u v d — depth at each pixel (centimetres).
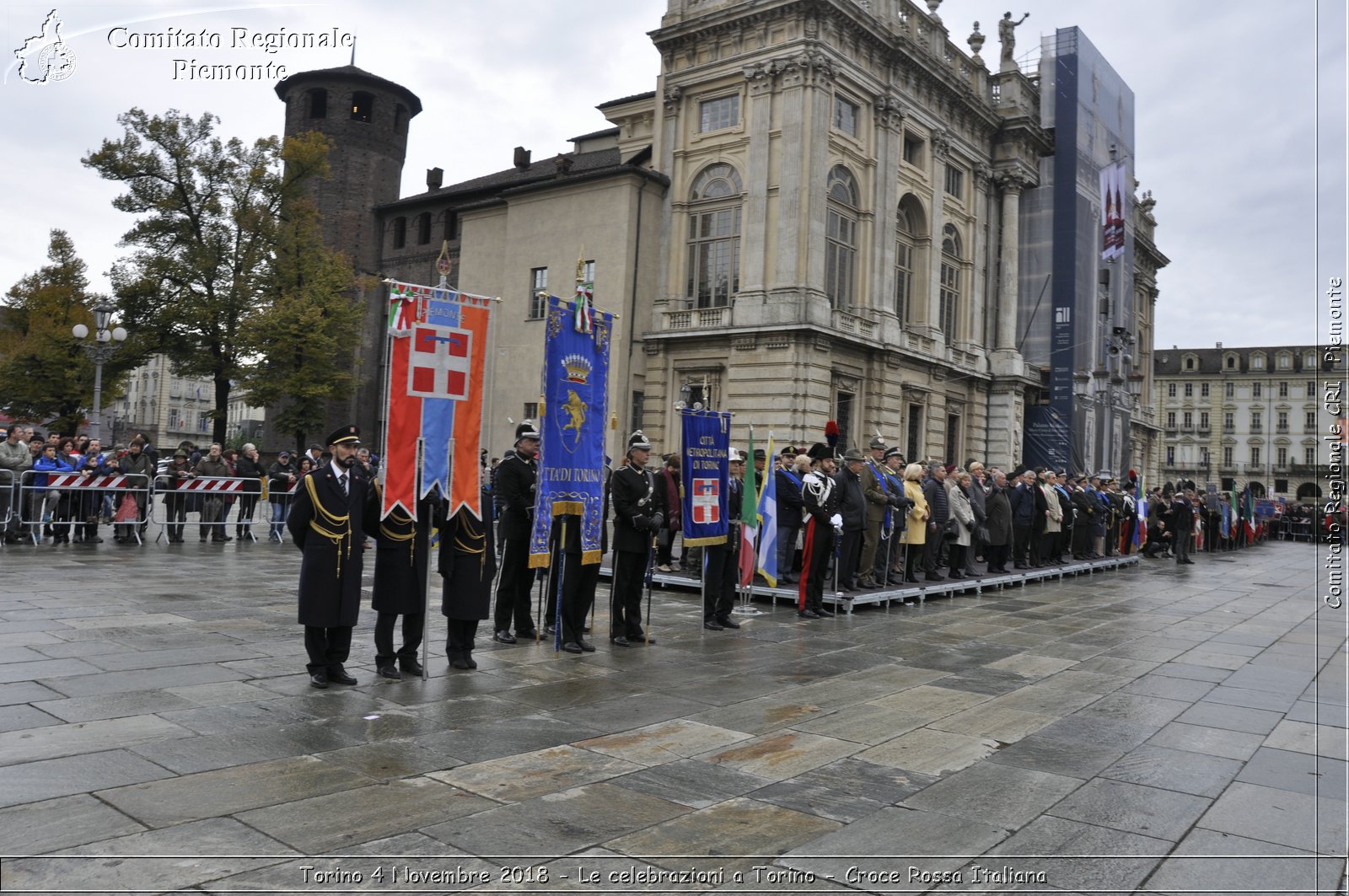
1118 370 4328
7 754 553
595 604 1351
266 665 819
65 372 3509
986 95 4016
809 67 2919
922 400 3519
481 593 858
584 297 991
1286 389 9162
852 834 494
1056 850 482
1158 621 1380
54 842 437
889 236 3288
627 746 635
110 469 1822
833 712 754
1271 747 691
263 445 4581
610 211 3225
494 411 3491
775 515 1402
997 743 680
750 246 3009
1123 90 4612
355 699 727
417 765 574
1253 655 1092
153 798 496
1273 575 2322
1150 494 3070
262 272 3628
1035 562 2039
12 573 1316
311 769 556
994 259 4084
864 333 3162
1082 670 973
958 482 1769
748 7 3002
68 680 732
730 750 636
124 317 3538
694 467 1136
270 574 1451
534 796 530
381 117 4550
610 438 3064
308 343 3459
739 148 3084
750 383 2970
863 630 1193
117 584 1262
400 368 798
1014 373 3938
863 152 3209
